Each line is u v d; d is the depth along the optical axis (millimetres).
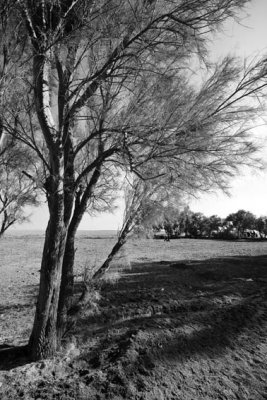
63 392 2836
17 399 2717
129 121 2998
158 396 2908
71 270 3963
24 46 2818
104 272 4141
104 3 2629
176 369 3418
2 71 2432
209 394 3049
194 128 2781
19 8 2471
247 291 7082
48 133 3311
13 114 3279
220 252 16891
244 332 4617
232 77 2896
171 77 3016
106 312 5254
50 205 3561
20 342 4148
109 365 3396
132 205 4070
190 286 7570
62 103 3422
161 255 15148
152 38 2885
